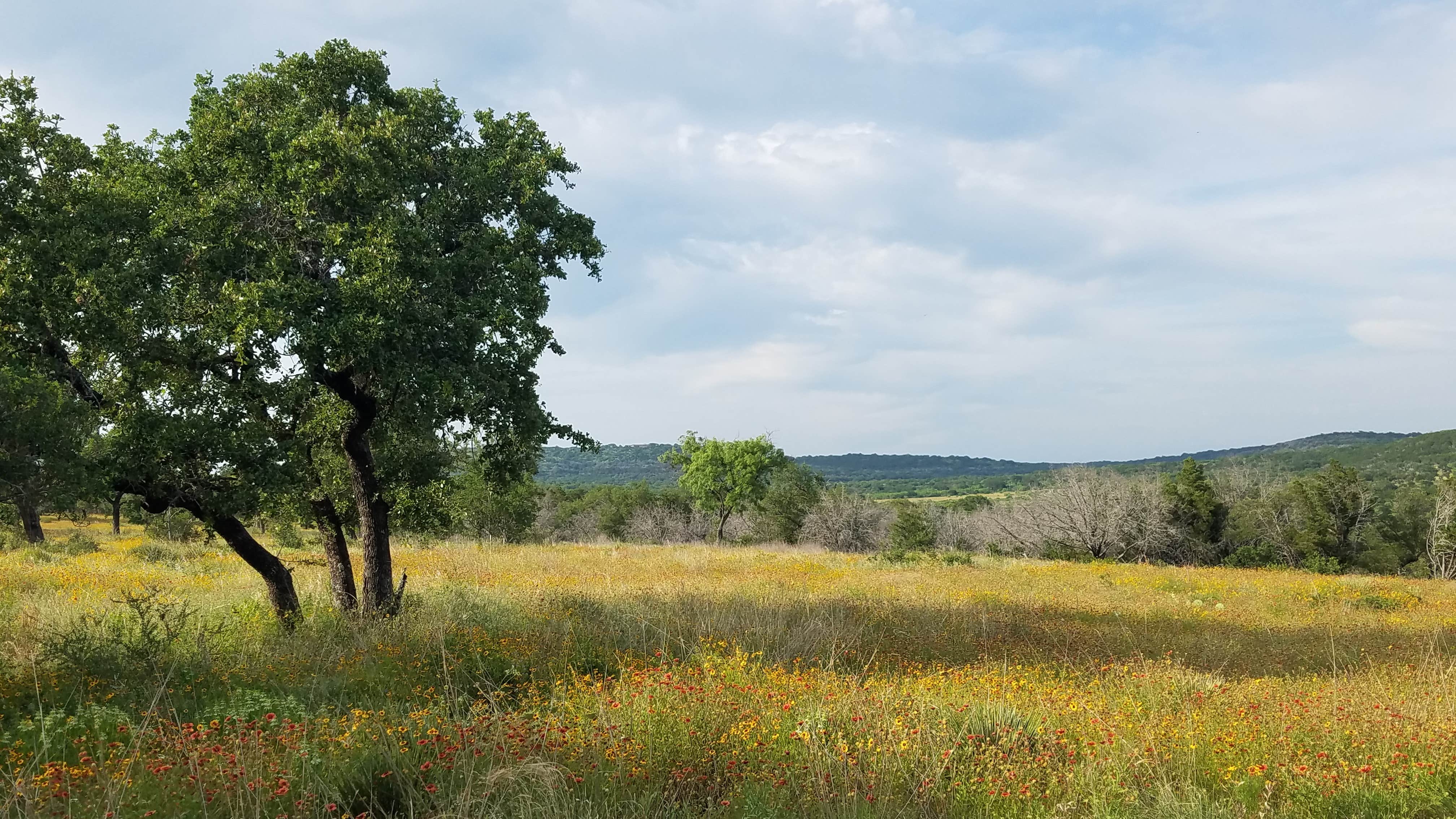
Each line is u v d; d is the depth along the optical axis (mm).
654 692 7016
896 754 5602
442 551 28578
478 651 9117
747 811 4902
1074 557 37125
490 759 5344
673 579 19797
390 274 10445
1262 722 6641
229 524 11492
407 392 11562
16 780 4602
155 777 4902
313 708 7148
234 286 10289
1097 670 9742
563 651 9586
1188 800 5066
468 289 12211
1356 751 5887
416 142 12234
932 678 8398
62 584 16000
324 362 10930
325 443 13555
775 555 31672
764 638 10781
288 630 10984
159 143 11516
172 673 7621
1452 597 20469
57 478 8016
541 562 25344
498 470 14172
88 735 5883
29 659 8047
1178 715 6996
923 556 30875
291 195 10734
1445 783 5355
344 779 5141
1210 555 39938
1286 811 5078
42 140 9781
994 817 5020
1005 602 16734
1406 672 9156
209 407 10875
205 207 10453
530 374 13070
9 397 7734
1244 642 12539
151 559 24141
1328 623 14852
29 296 9508
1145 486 38969
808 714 6746
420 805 4934
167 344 10586
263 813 4629
